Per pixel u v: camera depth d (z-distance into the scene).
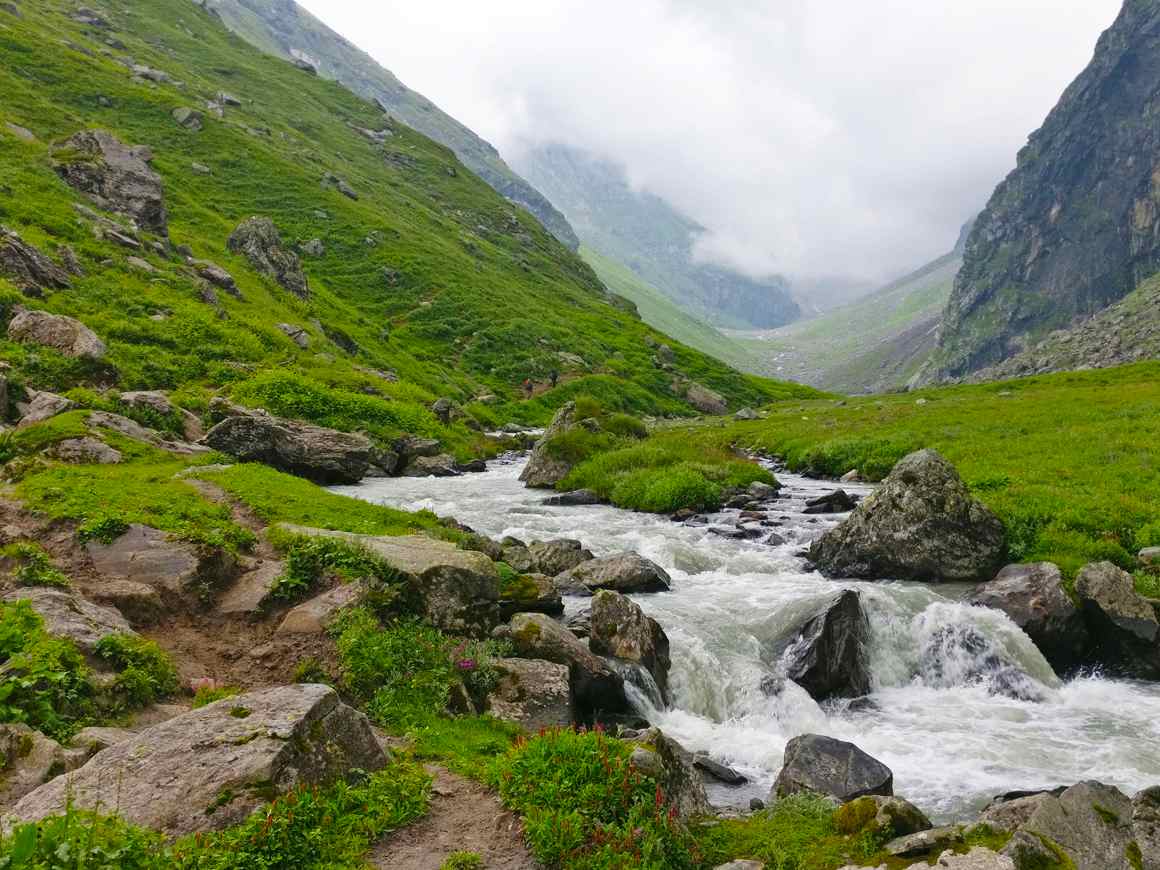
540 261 175.88
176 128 119.50
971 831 8.50
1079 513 24.25
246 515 19.78
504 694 13.39
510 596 18.27
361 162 172.38
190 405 40.44
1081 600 19.16
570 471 41.31
